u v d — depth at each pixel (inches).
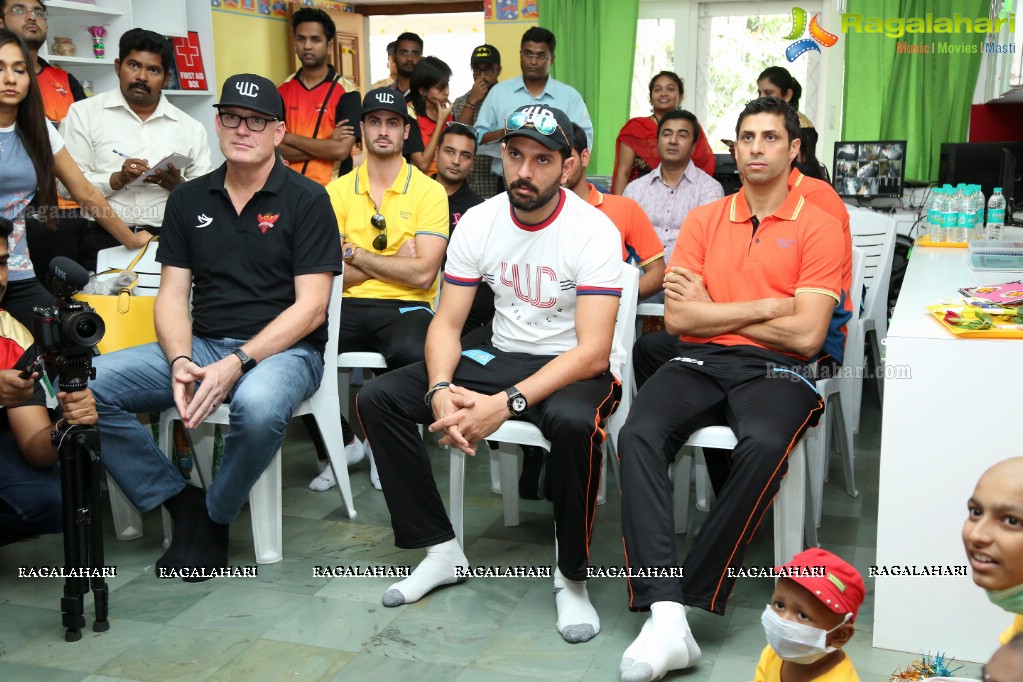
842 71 230.5
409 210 124.2
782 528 86.4
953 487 76.3
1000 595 44.5
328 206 103.1
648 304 130.2
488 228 93.5
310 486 121.5
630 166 185.0
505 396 86.2
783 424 80.8
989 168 176.2
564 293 92.3
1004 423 74.5
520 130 86.0
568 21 237.8
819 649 57.6
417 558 100.0
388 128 122.4
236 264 102.5
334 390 108.2
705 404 87.3
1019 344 73.4
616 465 106.5
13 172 108.2
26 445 93.1
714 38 241.9
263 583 94.2
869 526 107.3
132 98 140.6
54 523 95.7
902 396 76.7
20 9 142.5
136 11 197.5
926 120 219.9
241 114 97.7
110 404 94.5
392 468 90.2
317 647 81.3
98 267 120.7
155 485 97.8
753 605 88.7
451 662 78.7
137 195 137.2
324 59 184.7
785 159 91.7
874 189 197.9
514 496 108.6
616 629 84.5
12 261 109.9
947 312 82.8
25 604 90.0
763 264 93.0
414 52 208.7
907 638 79.0
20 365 89.0
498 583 94.0
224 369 94.8
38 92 108.8
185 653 80.3
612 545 104.0
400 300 122.6
